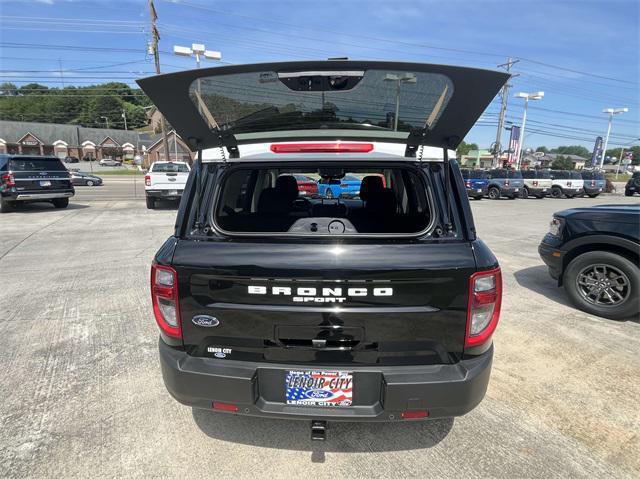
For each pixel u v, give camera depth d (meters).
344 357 1.87
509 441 2.33
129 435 2.37
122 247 7.36
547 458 2.20
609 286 4.14
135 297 4.72
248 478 2.06
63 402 2.68
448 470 2.11
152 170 13.23
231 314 1.88
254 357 1.93
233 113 2.01
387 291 1.79
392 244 1.82
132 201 16.23
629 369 3.15
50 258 6.53
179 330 1.95
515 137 38.53
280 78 1.86
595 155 45.69
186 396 1.96
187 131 2.12
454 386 1.83
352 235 1.86
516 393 2.82
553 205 18.66
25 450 2.23
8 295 4.77
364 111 2.00
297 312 1.83
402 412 1.86
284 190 2.86
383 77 1.82
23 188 11.60
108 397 2.75
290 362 1.91
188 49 16.70
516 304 4.58
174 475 2.07
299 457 2.21
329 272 1.78
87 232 8.84
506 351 3.43
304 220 2.21
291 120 2.06
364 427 2.45
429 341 1.84
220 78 1.86
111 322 4.01
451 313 1.82
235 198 2.55
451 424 2.48
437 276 1.79
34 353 3.36
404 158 2.06
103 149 80.62
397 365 1.88
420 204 2.44
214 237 1.93
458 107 1.90
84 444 2.29
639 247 3.90
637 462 2.18
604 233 4.12
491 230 10.11
